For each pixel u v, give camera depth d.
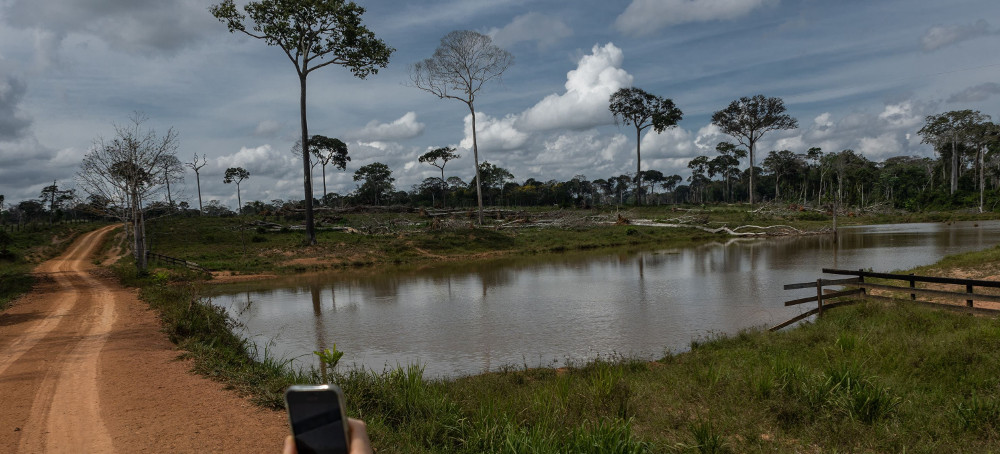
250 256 40.91
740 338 12.42
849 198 102.81
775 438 6.27
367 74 46.41
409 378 7.57
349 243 45.31
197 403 6.83
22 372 8.88
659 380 9.11
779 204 86.75
